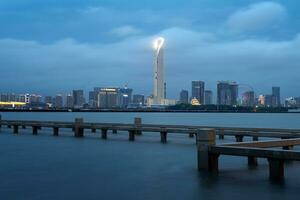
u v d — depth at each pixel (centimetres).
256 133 3334
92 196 1571
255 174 1977
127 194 1609
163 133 3888
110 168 2259
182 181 1848
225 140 4019
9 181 1872
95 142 3869
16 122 5272
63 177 1978
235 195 1571
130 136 4153
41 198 1539
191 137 4544
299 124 9269
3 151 3114
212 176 1928
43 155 2861
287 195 1559
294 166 2219
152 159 2628
